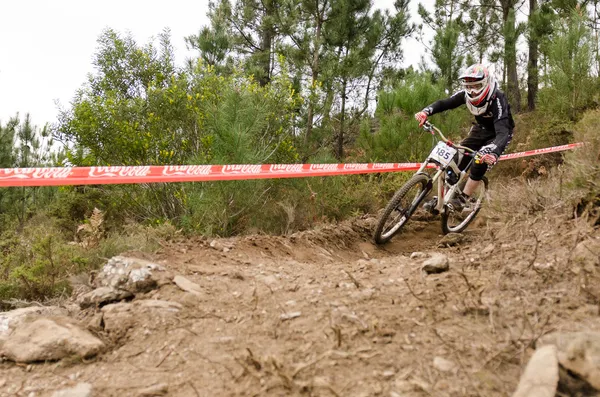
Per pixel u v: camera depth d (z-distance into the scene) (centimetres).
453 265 311
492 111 488
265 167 534
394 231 519
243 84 778
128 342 243
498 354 196
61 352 233
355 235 544
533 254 300
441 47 1462
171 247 385
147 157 752
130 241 472
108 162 764
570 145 841
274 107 797
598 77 1002
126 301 293
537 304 233
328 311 248
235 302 276
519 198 445
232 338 232
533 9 1678
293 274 331
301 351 213
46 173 389
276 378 194
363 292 269
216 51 1368
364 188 757
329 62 1213
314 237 495
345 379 191
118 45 859
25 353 234
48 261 430
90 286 317
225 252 393
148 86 787
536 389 167
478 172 500
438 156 486
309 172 526
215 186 567
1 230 1014
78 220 803
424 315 236
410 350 207
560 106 1016
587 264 263
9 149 1212
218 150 605
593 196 337
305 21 1344
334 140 1335
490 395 177
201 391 195
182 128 768
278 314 252
